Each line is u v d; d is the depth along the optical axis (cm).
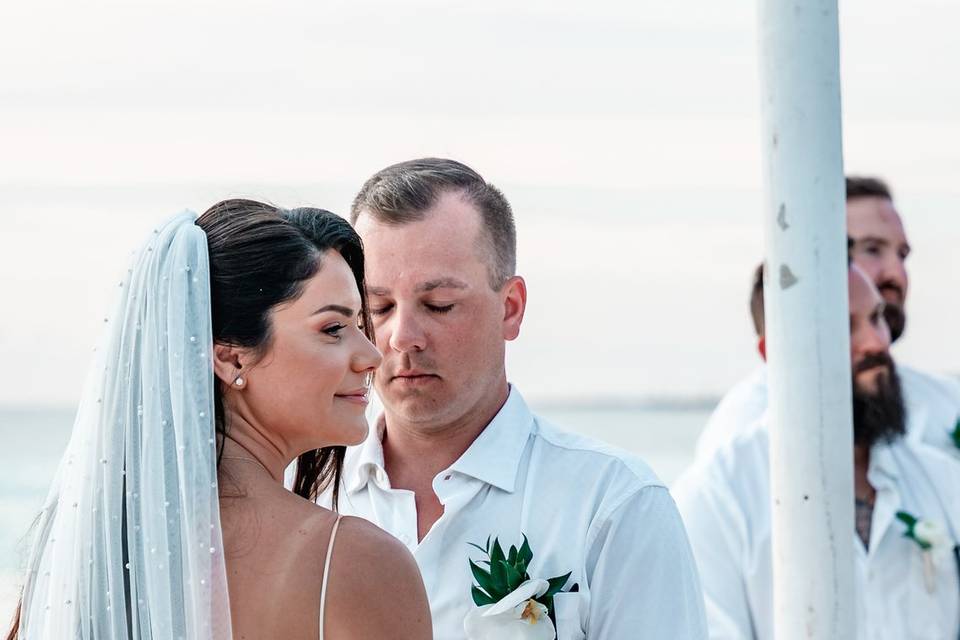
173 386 222
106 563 229
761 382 507
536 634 291
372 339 254
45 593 239
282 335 227
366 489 324
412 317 301
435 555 308
